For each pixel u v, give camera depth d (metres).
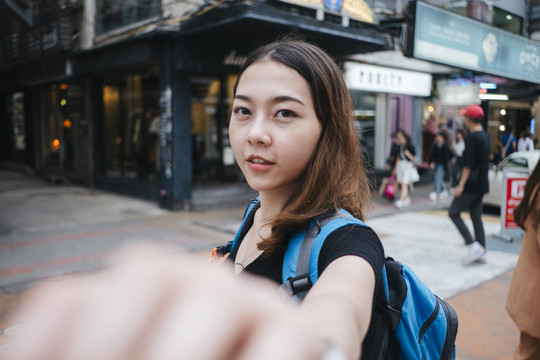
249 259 1.10
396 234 6.61
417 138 13.01
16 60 12.62
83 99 11.56
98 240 6.21
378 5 9.33
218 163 9.45
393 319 1.02
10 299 3.93
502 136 11.72
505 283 4.41
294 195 1.00
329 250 0.82
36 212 8.38
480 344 3.18
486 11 10.45
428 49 8.09
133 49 8.92
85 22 10.47
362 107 11.62
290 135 0.92
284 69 0.92
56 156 13.68
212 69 8.53
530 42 10.74
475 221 5.01
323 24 7.72
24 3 11.23
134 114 10.19
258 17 6.78
